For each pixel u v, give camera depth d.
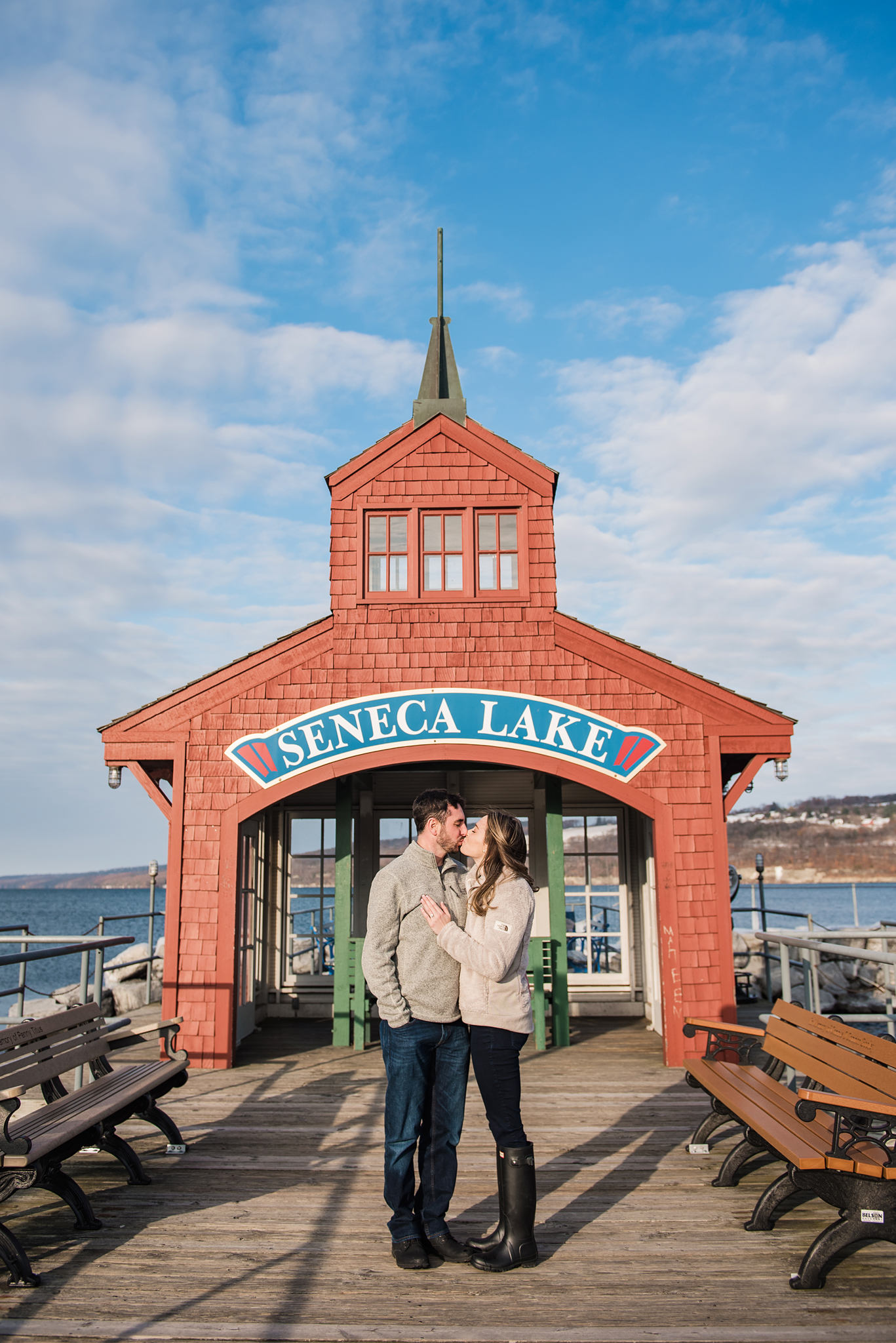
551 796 8.70
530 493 8.54
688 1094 6.52
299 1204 4.29
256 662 8.20
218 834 7.96
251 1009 9.18
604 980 10.25
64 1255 3.69
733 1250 3.74
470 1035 3.68
